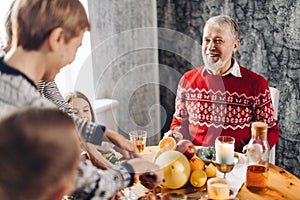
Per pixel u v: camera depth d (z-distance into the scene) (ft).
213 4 8.68
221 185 4.40
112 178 3.65
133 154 4.01
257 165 4.77
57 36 3.46
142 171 3.90
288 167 8.56
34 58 3.55
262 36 8.22
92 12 7.09
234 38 5.87
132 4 8.08
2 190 2.57
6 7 6.16
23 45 3.51
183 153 4.64
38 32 3.43
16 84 3.40
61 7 3.42
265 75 8.39
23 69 3.51
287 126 8.35
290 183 4.99
